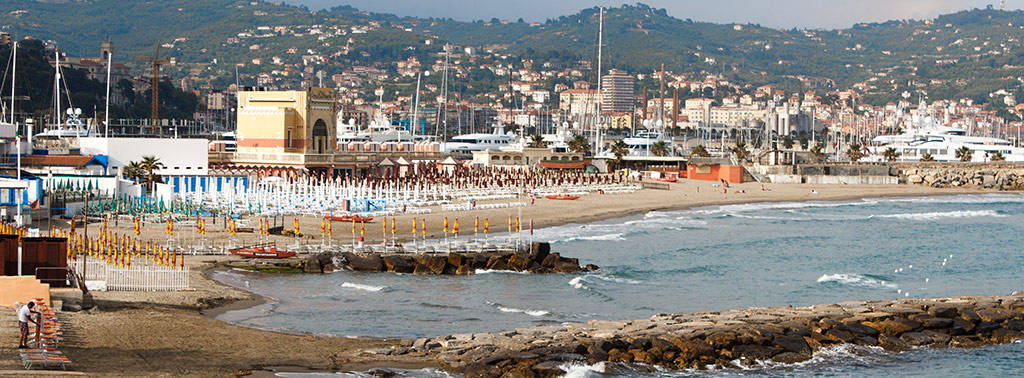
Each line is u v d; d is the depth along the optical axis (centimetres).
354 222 19412
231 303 12112
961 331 11319
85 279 11862
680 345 9962
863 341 10806
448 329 11312
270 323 11075
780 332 10650
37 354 8138
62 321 9862
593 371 9200
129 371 8275
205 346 9444
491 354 9406
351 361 9244
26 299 9881
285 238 18425
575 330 10512
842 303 12331
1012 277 17112
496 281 15188
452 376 8875
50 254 10894
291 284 14162
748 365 9875
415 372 8950
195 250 16162
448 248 16925
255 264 15488
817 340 10625
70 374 7925
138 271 12350
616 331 10406
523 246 16762
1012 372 10062
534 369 9031
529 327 11200
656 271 16900
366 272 15650
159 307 11162
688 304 13738
